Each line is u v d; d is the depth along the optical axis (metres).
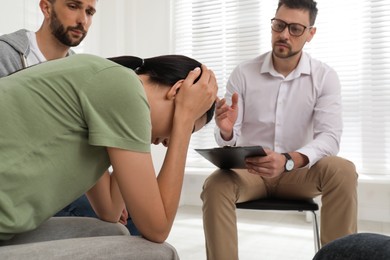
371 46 3.00
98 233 0.93
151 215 0.74
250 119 2.06
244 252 2.21
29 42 1.67
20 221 0.69
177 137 0.80
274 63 2.02
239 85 2.07
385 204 2.96
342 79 3.08
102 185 1.00
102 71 0.73
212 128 3.45
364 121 3.03
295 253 2.19
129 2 3.64
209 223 1.59
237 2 3.40
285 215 3.16
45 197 0.72
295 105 1.97
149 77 0.84
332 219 1.58
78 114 0.71
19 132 0.68
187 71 0.85
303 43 1.93
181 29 3.61
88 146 0.73
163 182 0.78
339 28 3.08
